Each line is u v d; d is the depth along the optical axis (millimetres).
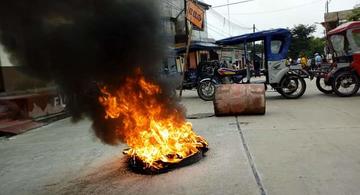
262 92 9016
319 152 5234
